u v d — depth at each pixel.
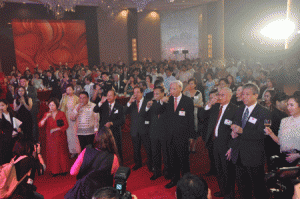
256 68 9.75
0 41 15.54
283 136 2.88
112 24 19.23
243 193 3.03
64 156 4.47
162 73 10.12
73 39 18.19
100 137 2.50
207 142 3.55
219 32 17.55
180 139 3.72
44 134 7.28
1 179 2.45
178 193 1.38
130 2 18.06
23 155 2.72
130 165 4.90
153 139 4.06
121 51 19.81
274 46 16.27
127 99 7.79
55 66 17.94
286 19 15.42
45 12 16.73
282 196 1.93
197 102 5.10
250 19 17.39
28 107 5.59
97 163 2.40
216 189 3.74
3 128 4.01
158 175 4.24
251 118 2.80
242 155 2.86
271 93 3.96
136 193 3.72
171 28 21.47
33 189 2.85
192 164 4.75
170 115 3.78
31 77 12.52
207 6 18.12
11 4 15.59
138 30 20.70
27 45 16.83
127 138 6.75
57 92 10.21
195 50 20.20
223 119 3.20
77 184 2.38
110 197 1.23
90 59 18.70
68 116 5.27
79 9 17.86
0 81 12.97
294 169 1.88
